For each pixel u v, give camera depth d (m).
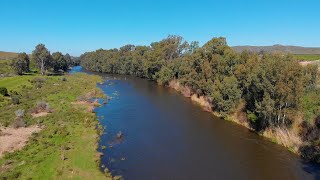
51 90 80.56
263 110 42.69
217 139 43.09
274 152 37.94
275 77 41.00
